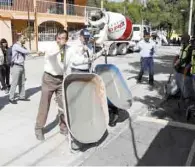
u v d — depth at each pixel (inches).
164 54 958.4
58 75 216.4
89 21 846.5
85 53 261.9
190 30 1117.7
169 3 1779.0
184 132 245.1
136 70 571.8
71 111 214.4
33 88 398.3
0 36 813.9
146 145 220.1
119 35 879.1
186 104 307.3
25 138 228.7
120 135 237.6
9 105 313.4
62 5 1017.5
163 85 428.8
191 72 276.2
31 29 924.6
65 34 210.8
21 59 314.7
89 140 206.5
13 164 190.1
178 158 201.3
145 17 1875.0
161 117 283.3
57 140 225.9
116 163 193.0
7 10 841.5
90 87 227.6
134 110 303.4
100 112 224.7
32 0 916.6
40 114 222.7
